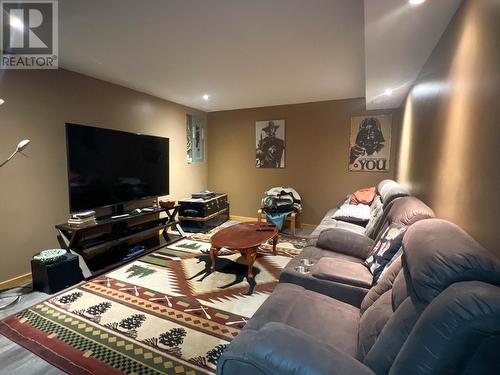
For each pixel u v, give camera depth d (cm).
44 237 280
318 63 279
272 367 83
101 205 309
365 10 147
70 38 222
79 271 264
